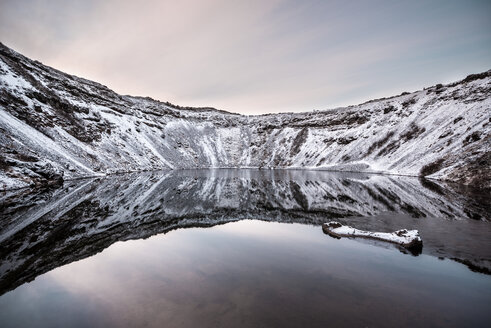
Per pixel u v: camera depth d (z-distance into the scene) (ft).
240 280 36.06
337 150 336.49
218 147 463.42
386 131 290.56
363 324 25.53
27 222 72.90
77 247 53.26
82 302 30.91
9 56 244.22
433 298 30.96
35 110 197.67
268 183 176.65
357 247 52.06
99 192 124.88
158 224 73.26
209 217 82.17
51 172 152.25
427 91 310.45
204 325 25.44
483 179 130.52
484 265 41.57
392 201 103.14
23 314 28.60
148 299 31.04
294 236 60.95
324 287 33.78
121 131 312.29
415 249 49.96
